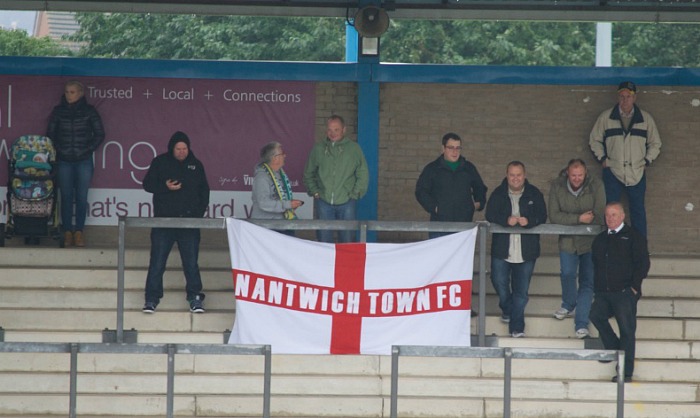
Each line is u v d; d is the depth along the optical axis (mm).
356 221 47312
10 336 50062
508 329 51219
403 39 118000
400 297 47125
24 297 52656
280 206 50938
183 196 51469
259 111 59688
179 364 48844
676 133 59938
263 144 59719
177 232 50969
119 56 119812
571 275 50438
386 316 47094
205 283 54344
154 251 50562
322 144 53469
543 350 37688
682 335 51656
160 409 47125
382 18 57250
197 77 59219
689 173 60062
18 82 59094
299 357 48750
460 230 47500
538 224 48594
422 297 47188
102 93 59375
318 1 59312
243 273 47062
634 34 121250
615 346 48438
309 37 114812
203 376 48062
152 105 59500
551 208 50750
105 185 59344
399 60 117875
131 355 48969
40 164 56125
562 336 51188
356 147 53469
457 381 48188
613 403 47531
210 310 52625
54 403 47281
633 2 60375
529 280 49969
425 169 51656
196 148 59625
